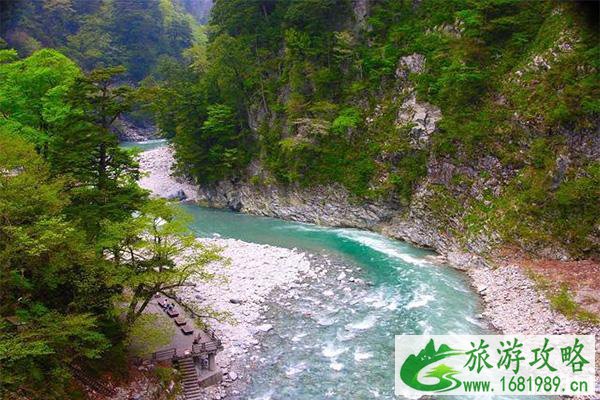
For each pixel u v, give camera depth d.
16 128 24.67
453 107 43.56
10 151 18.28
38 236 17.72
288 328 29.25
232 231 50.19
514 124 39.22
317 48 53.97
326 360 25.88
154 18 123.94
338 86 53.44
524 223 36.09
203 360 24.38
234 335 28.20
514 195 37.72
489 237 37.34
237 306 31.89
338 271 37.59
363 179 48.50
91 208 22.50
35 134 25.22
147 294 23.69
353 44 53.31
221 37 58.12
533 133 38.06
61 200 19.86
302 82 54.16
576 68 36.94
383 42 52.25
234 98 59.53
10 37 85.50
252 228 51.12
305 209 52.91
